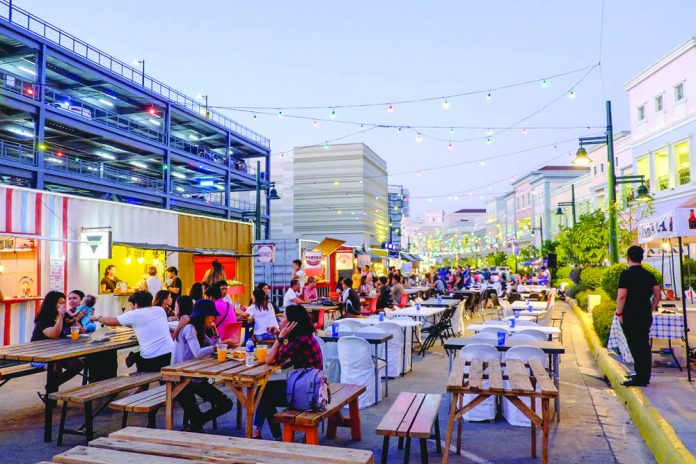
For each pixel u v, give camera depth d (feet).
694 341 34.22
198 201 134.31
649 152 93.45
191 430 20.22
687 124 82.64
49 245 37.88
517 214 226.58
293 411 16.92
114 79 108.37
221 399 20.62
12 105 86.63
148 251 50.65
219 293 25.43
